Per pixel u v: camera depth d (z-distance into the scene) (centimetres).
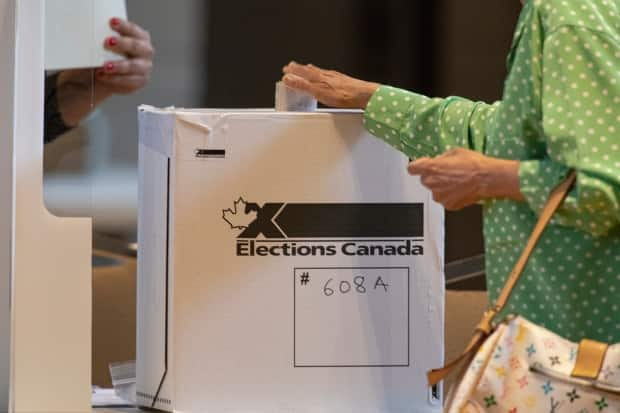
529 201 488
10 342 575
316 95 592
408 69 1477
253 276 584
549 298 495
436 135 552
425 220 591
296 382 588
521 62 497
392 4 1466
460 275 1040
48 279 575
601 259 484
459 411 471
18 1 566
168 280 591
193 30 1505
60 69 607
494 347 477
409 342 593
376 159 586
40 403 575
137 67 748
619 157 464
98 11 713
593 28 474
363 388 591
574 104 471
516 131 504
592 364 464
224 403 587
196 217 581
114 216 1181
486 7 1436
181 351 584
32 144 573
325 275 587
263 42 1504
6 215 576
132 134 1389
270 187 582
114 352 969
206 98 1496
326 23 1497
